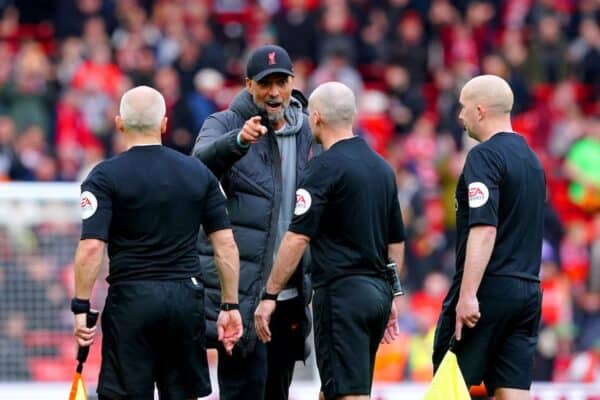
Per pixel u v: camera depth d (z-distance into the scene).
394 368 51.34
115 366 27.62
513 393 29.08
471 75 72.94
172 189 27.64
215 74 66.00
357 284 28.91
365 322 28.92
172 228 27.62
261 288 30.25
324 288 29.09
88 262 27.22
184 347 27.84
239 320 28.45
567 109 74.12
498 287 28.62
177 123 63.72
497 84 29.00
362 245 28.91
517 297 28.66
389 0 75.25
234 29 73.56
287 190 30.61
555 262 61.28
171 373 28.00
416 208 61.28
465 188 28.77
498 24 78.38
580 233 63.66
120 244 27.59
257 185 30.28
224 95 66.38
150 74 66.56
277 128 30.52
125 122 27.94
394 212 29.52
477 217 28.20
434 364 29.59
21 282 43.38
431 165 65.56
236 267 28.38
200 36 69.69
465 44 76.00
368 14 74.62
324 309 29.06
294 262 28.81
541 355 55.09
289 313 30.78
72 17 70.38
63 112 64.50
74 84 65.44
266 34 73.75
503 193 28.59
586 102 77.12
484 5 78.44
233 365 30.66
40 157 61.22
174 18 70.25
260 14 76.69
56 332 43.41
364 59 73.00
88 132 64.56
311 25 72.50
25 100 64.75
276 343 31.22
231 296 28.44
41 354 43.28
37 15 75.06
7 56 66.81
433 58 75.50
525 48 75.94
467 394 28.09
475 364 28.80
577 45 78.12
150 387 27.75
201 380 28.14
